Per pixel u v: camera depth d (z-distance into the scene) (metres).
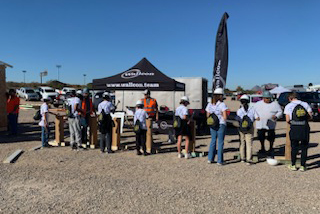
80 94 8.03
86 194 4.45
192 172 5.74
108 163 6.45
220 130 6.26
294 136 5.70
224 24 9.07
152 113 8.32
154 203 4.09
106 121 7.44
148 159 6.89
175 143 9.07
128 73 9.52
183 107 6.89
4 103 11.59
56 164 6.34
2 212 3.77
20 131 11.54
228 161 6.74
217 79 9.22
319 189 4.73
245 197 4.35
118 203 4.09
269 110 6.94
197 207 3.96
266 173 5.71
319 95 15.84
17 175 5.47
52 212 3.78
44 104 8.16
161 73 9.27
